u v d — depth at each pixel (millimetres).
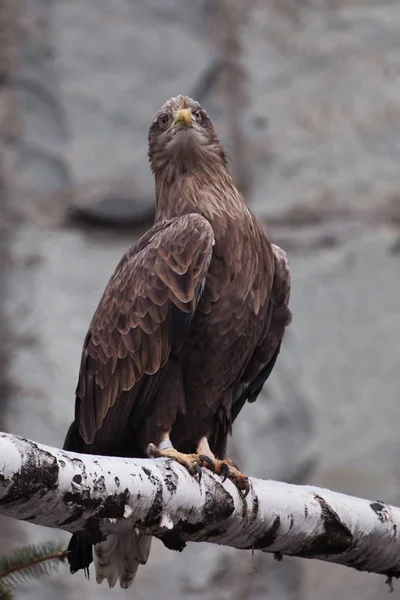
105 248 13570
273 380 12953
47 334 13141
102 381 8500
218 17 14430
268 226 13570
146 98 14117
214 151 9164
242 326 8516
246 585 12344
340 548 7289
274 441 12781
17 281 13391
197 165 9047
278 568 12383
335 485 12594
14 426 12844
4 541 12352
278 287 8914
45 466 5672
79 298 13328
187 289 8281
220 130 14047
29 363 13047
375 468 12594
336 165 13789
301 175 13789
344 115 13984
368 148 13812
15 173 13812
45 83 14094
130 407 8359
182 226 8516
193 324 8414
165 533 6656
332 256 13305
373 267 13195
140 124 14008
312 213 13594
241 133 14047
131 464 6312
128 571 8266
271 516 7016
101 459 6133
